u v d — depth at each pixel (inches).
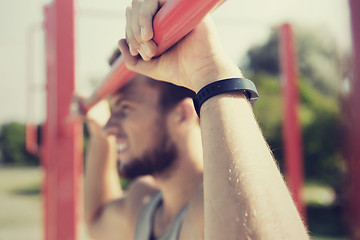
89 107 63.9
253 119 23.9
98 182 71.9
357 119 71.5
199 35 27.3
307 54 571.2
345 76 72.6
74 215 74.1
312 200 406.6
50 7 77.0
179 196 48.3
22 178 751.7
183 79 28.2
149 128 48.4
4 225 382.3
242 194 20.9
